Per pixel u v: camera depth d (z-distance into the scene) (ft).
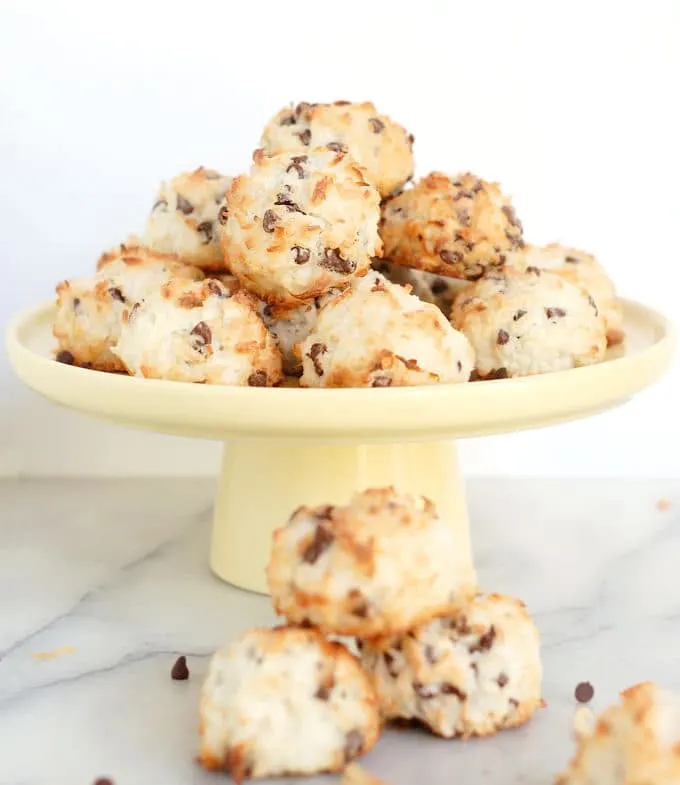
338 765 1.57
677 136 2.44
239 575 1.98
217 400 1.72
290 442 1.74
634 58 2.42
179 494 2.38
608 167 2.45
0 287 2.43
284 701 1.56
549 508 2.30
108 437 2.47
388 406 1.71
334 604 1.56
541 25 2.41
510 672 1.62
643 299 2.49
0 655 1.80
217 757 1.57
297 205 1.87
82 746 1.62
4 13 2.35
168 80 2.39
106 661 1.79
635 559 2.08
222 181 2.07
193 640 1.84
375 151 2.04
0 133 2.38
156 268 1.99
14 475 2.47
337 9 2.39
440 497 1.98
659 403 2.50
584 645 1.82
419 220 2.04
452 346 1.82
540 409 1.77
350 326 1.80
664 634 1.85
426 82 2.42
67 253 2.43
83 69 2.38
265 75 2.40
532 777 1.57
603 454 2.52
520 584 1.99
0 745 1.62
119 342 1.87
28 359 1.88
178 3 2.37
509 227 2.06
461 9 2.40
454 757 1.60
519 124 2.44
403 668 1.62
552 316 1.93
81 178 2.41
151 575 2.03
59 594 1.97
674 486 2.42
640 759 1.45
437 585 1.59
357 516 1.58
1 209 2.41
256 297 1.94
